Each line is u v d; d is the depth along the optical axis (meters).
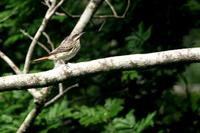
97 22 14.15
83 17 10.94
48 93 10.42
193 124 12.93
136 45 12.56
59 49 10.73
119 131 11.27
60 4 10.57
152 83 13.27
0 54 10.49
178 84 14.00
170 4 13.30
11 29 13.31
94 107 12.88
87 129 12.95
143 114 13.06
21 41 14.02
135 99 13.20
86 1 13.86
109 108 11.65
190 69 19.58
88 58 13.12
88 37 13.80
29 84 8.36
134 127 11.25
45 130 11.36
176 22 13.40
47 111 11.91
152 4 13.27
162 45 13.24
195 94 13.31
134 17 13.35
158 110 13.04
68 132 12.94
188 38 15.21
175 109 13.02
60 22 13.44
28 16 12.98
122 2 13.41
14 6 12.55
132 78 11.96
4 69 13.91
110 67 8.44
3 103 12.16
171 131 12.89
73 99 13.73
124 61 8.44
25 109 12.42
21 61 14.07
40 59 10.66
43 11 13.00
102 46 13.78
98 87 13.84
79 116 11.54
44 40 13.36
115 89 13.53
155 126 12.59
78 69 8.42
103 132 11.40
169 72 13.49
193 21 13.66
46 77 8.39
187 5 13.58
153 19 13.34
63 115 11.95
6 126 11.41
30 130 11.46
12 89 8.40
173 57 8.41
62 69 8.43
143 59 8.43
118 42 13.77
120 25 13.44
